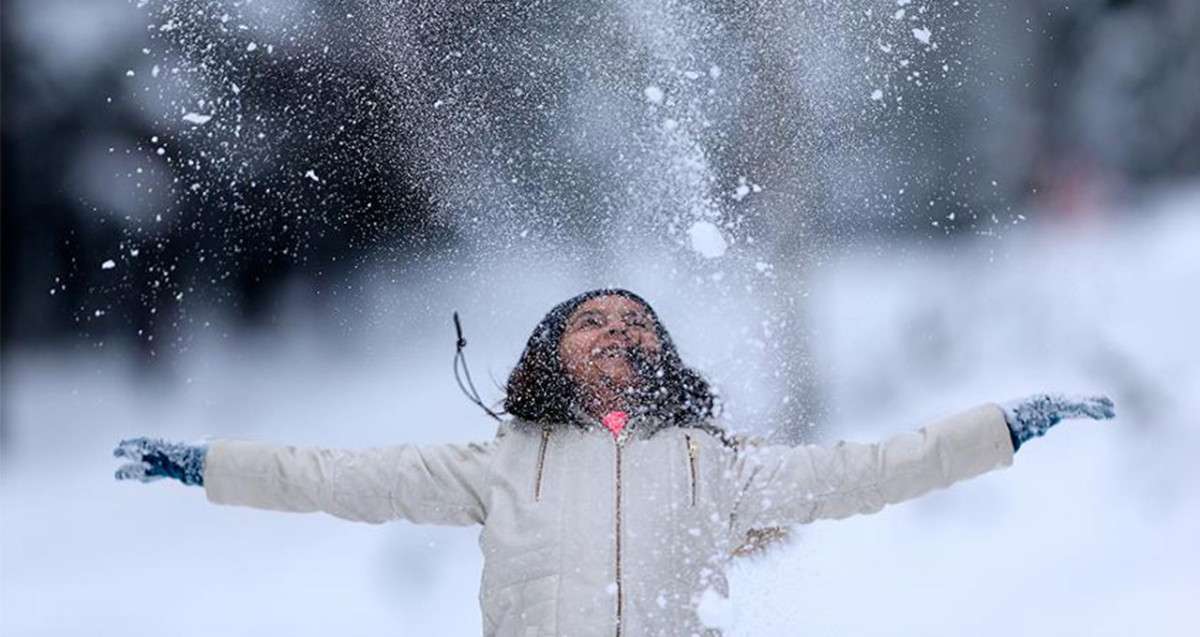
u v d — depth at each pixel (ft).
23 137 111.86
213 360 107.86
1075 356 82.53
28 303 112.06
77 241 113.39
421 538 63.10
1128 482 61.82
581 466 30.48
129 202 110.01
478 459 31.17
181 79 98.99
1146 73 121.39
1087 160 118.01
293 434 95.96
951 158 110.22
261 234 106.22
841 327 88.94
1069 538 56.39
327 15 90.38
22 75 110.83
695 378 33.30
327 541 65.62
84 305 112.47
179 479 31.09
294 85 94.22
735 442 31.86
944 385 81.10
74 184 112.06
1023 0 117.19
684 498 30.17
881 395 78.74
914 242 107.24
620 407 31.81
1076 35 120.47
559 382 31.86
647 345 32.73
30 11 110.42
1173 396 72.49
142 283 111.24
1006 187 113.50
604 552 29.45
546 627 29.04
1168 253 102.47
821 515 31.01
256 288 108.47
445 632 52.85
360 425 94.63
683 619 29.35
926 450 30.96
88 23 109.50
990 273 100.58
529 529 29.81
